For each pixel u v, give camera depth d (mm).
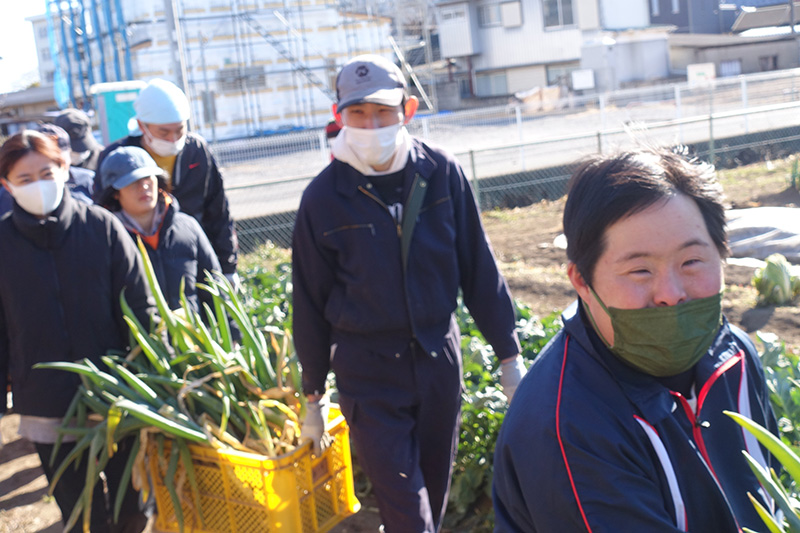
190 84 37688
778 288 7016
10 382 3506
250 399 3441
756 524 1521
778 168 15594
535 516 1451
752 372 1646
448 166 3070
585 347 1478
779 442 1256
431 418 3051
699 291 1394
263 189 16391
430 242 2955
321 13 40062
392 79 2930
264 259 11656
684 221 1368
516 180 15562
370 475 2939
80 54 38969
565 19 44688
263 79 39281
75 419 3426
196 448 3160
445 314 3006
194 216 4781
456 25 47719
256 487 3023
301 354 3064
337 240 2904
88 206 3439
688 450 1441
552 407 1436
